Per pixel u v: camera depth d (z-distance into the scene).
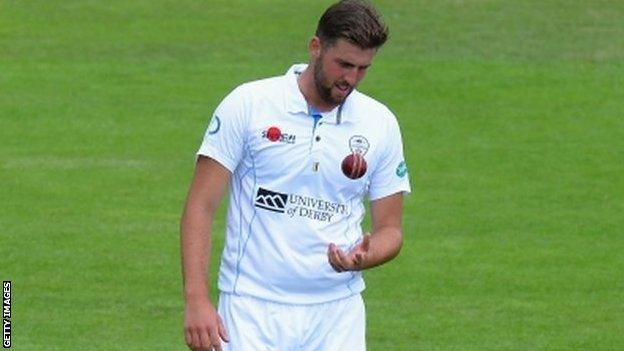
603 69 71.81
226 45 74.81
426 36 76.44
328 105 24.16
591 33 77.44
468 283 44.25
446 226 49.97
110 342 38.38
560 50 74.81
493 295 43.22
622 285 44.28
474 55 73.69
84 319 40.22
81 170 55.75
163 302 41.84
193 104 65.50
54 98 65.81
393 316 41.16
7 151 58.12
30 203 51.47
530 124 63.53
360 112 24.52
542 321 40.97
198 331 23.83
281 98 24.16
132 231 48.62
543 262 46.38
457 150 59.66
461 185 55.00
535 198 53.50
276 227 24.48
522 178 56.06
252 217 24.53
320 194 24.47
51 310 40.88
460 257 46.69
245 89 24.34
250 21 78.88
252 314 24.69
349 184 24.53
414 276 44.75
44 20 78.50
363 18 23.16
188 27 77.81
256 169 24.34
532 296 43.19
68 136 60.47
